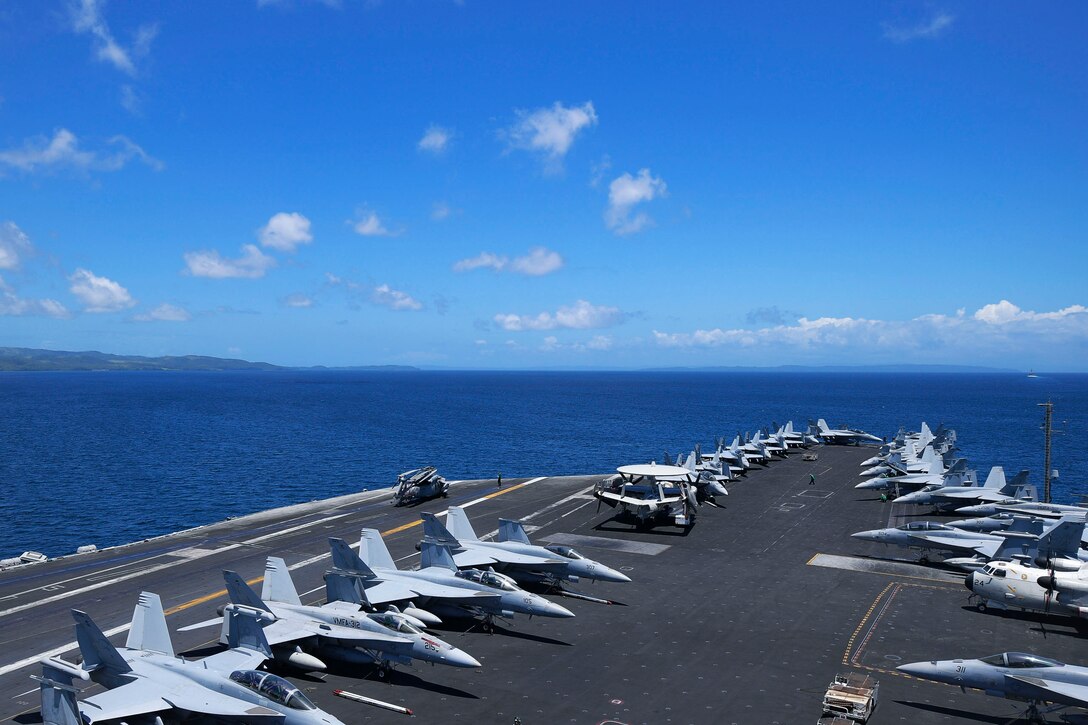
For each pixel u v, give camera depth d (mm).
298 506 81125
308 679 35500
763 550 60969
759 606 46625
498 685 34719
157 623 34031
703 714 31531
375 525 70250
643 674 35938
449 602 43500
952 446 109250
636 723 30703
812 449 129250
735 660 37688
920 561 57312
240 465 137375
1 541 82188
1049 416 78562
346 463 142000
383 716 31422
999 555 49469
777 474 100875
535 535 66375
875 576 53406
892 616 44625
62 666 28984
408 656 35125
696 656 38250
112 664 31844
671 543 63375
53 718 27859
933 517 73750
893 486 84125
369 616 37156
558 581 49938
